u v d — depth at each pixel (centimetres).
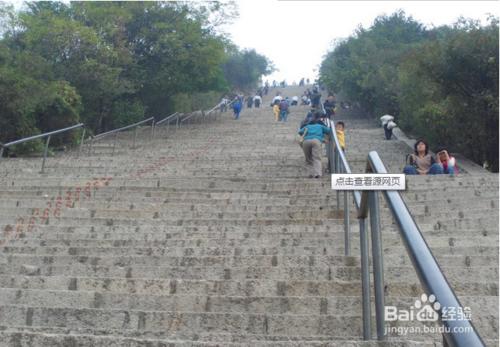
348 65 3238
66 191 1127
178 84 2834
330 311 517
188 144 2092
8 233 859
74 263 696
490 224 804
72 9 2631
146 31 2694
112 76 2391
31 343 421
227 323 489
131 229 869
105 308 534
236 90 4847
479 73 1772
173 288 576
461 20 1853
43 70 2106
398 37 3406
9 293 557
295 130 2448
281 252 724
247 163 1616
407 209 321
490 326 464
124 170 1498
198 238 817
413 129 2345
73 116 2048
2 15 2377
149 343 413
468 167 1631
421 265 255
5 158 1672
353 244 749
